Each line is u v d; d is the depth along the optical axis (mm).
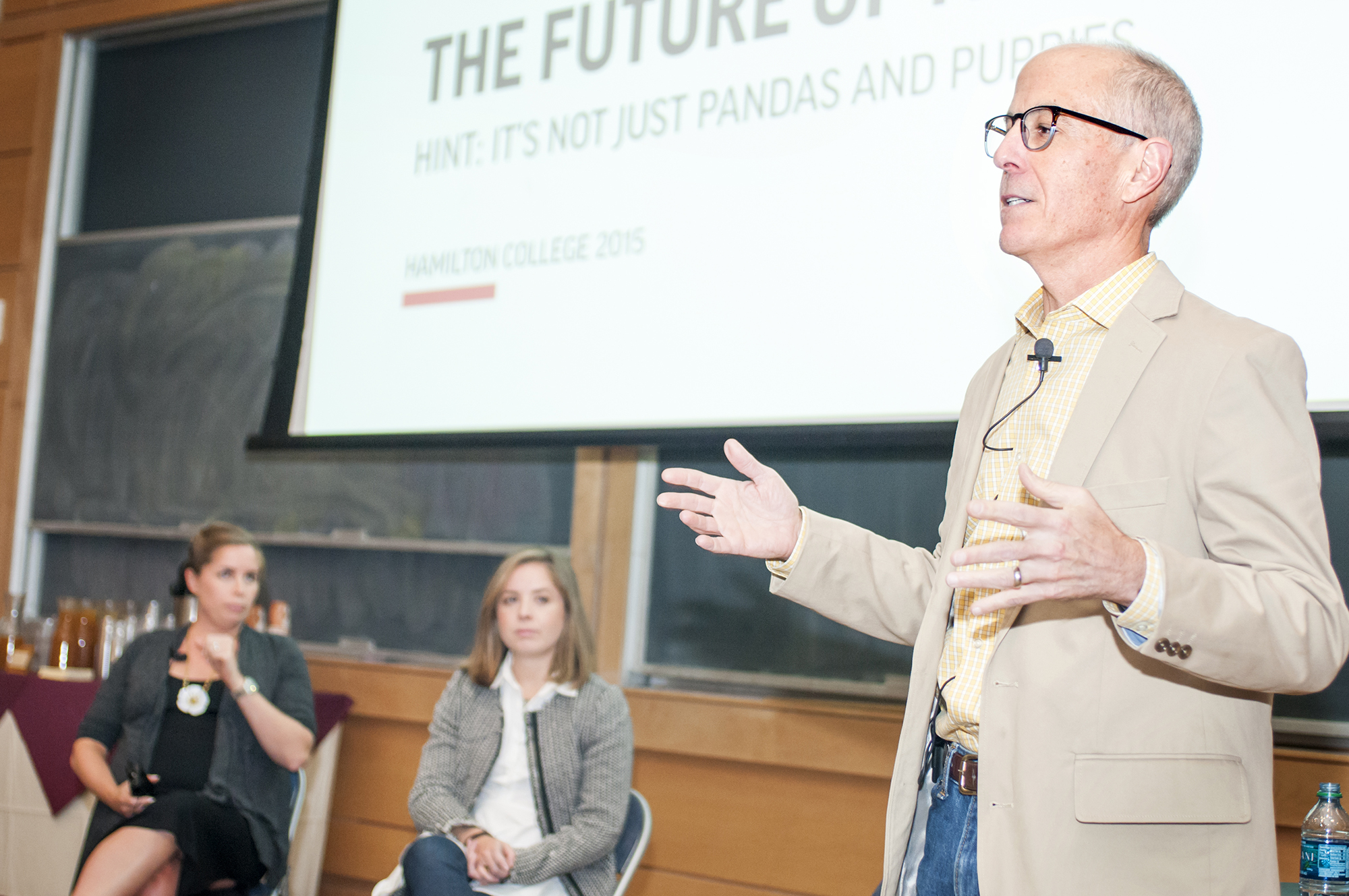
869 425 2209
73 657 2822
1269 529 922
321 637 3041
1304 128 1891
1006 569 870
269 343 3170
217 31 3430
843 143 2348
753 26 2498
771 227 2410
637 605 2627
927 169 2248
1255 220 1909
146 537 3238
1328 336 1840
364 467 3033
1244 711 979
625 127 2635
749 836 2334
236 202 3328
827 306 2320
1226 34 1964
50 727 2457
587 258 2637
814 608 1234
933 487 2367
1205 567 879
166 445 3252
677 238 2525
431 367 2809
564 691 2131
